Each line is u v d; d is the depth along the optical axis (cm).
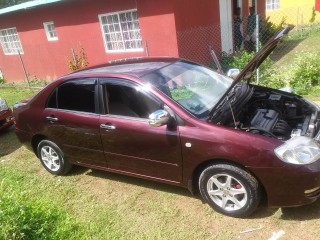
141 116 391
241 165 337
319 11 1759
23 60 1462
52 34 1287
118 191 451
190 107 374
